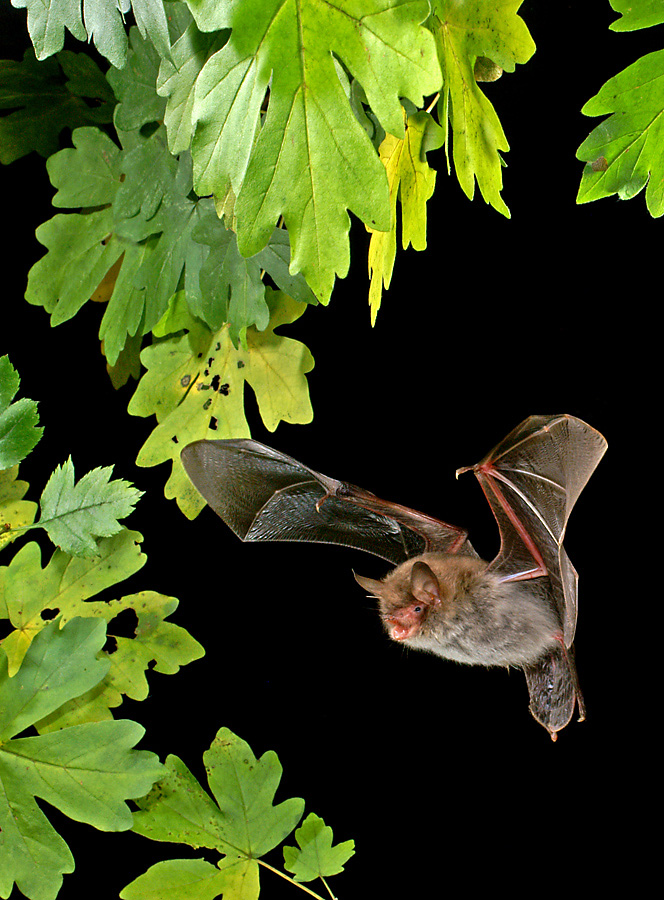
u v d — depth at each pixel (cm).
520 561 60
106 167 62
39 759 59
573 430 57
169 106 55
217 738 63
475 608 60
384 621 61
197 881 61
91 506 58
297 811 62
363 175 52
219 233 60
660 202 54
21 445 57
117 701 61
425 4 51
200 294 61
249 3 52
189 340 64
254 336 64
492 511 60
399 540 63
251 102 52
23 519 63
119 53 53
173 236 61
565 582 57
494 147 54
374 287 59
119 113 59
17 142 63
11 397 58
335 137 52
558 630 59
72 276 62
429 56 51
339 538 63
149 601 62
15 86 62
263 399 64
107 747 59
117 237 62
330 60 52
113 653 62
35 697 59
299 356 64
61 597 61
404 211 57
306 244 52
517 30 54
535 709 60
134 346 68
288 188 52
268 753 63
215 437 64
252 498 62
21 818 59
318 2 52
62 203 61
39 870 58
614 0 54
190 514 64
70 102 63
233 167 52
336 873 61
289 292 60
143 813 61
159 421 64
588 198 54
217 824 62
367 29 51
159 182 61
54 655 59
